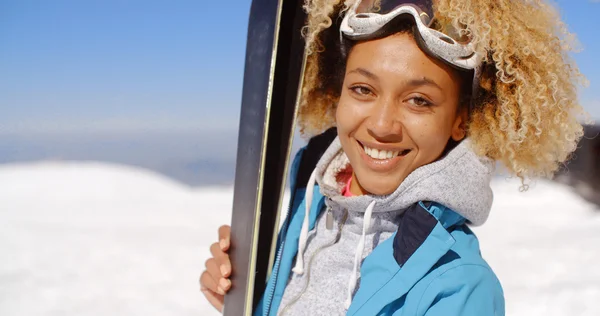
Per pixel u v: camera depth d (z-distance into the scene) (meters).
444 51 1.13
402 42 1.16
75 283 5.84
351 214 1.33
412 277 1.15
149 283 5.82
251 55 1.54
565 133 1.26
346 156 1.44
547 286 5.62
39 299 5.40
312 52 1.52
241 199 1.52
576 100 1.28
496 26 1.19
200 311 5.10
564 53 1.27
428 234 1.16
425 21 1.14
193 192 11.05
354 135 1.26
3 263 6.51
